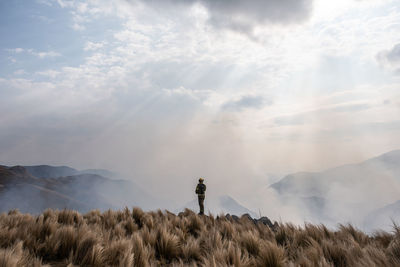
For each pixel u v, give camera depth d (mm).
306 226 5176
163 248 4340
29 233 4316
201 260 3846
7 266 2609
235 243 4379
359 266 2750
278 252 3338
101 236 4523
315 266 2973
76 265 3264
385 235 4359
